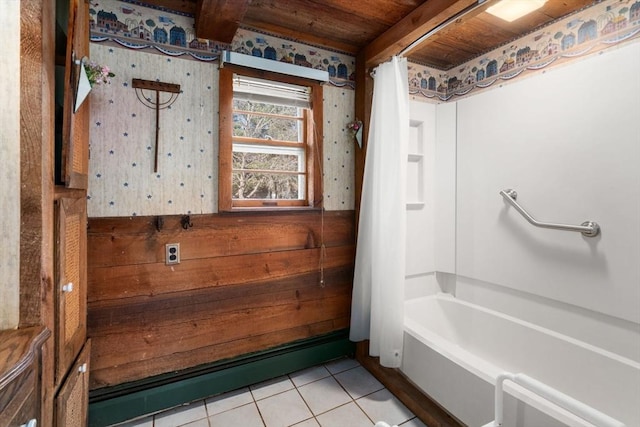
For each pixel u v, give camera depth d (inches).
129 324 60.2
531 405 43.7
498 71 81.9
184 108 64.1
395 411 64.0
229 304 69.7
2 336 29.5
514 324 75.1
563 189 66.6
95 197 57.1
